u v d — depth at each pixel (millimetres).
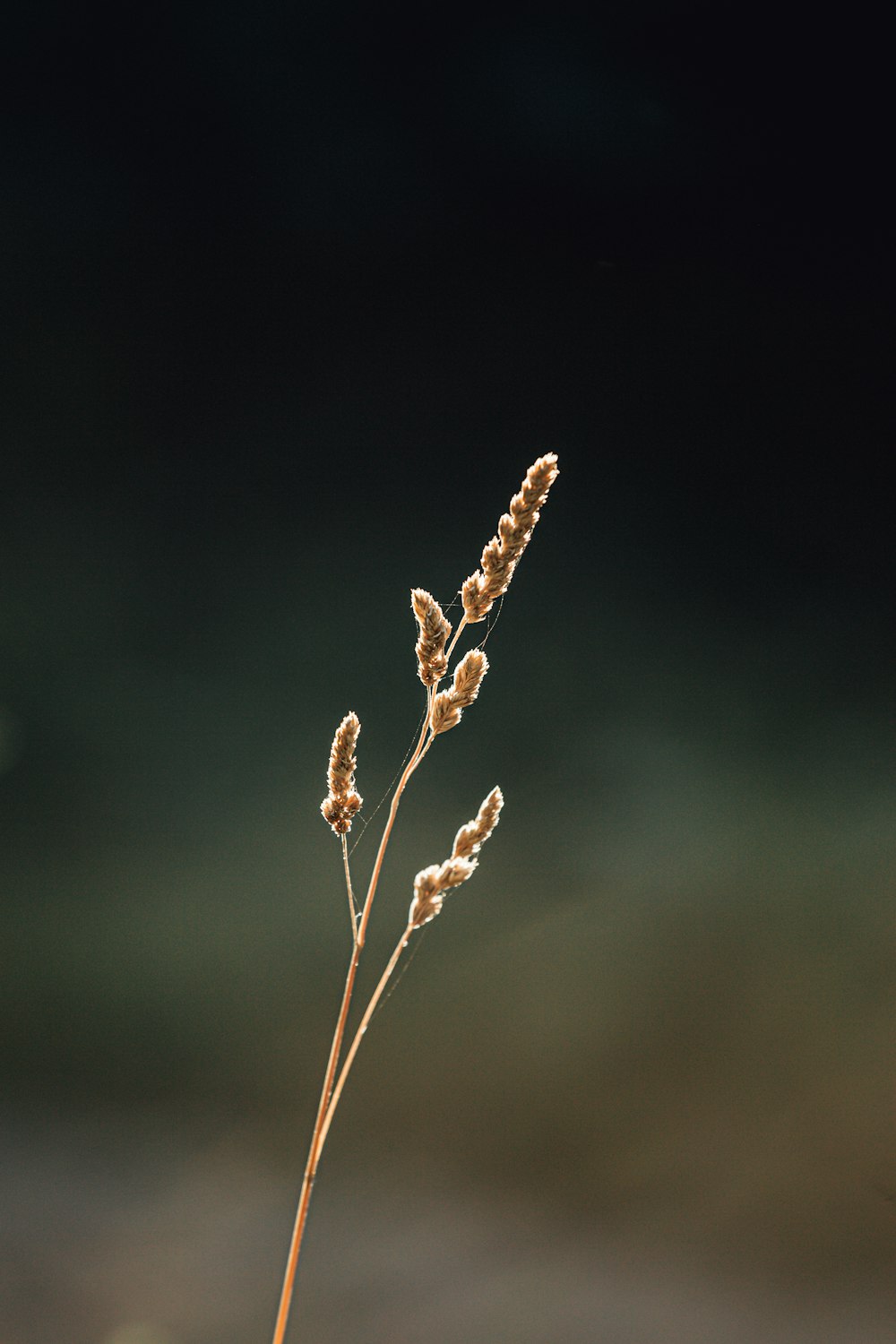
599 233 7590
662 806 4934
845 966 3752
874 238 7449
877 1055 3305
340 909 4410
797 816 4773
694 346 7449
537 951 4031
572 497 6922
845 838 4555
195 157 7348
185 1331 2152
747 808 4836
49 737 5266
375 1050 3562
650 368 7426
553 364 7426
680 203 7590
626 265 7582
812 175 7477
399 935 4270
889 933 3928
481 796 5137
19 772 5094
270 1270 2447
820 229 7520
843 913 4074
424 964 4051
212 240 7297
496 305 7520
